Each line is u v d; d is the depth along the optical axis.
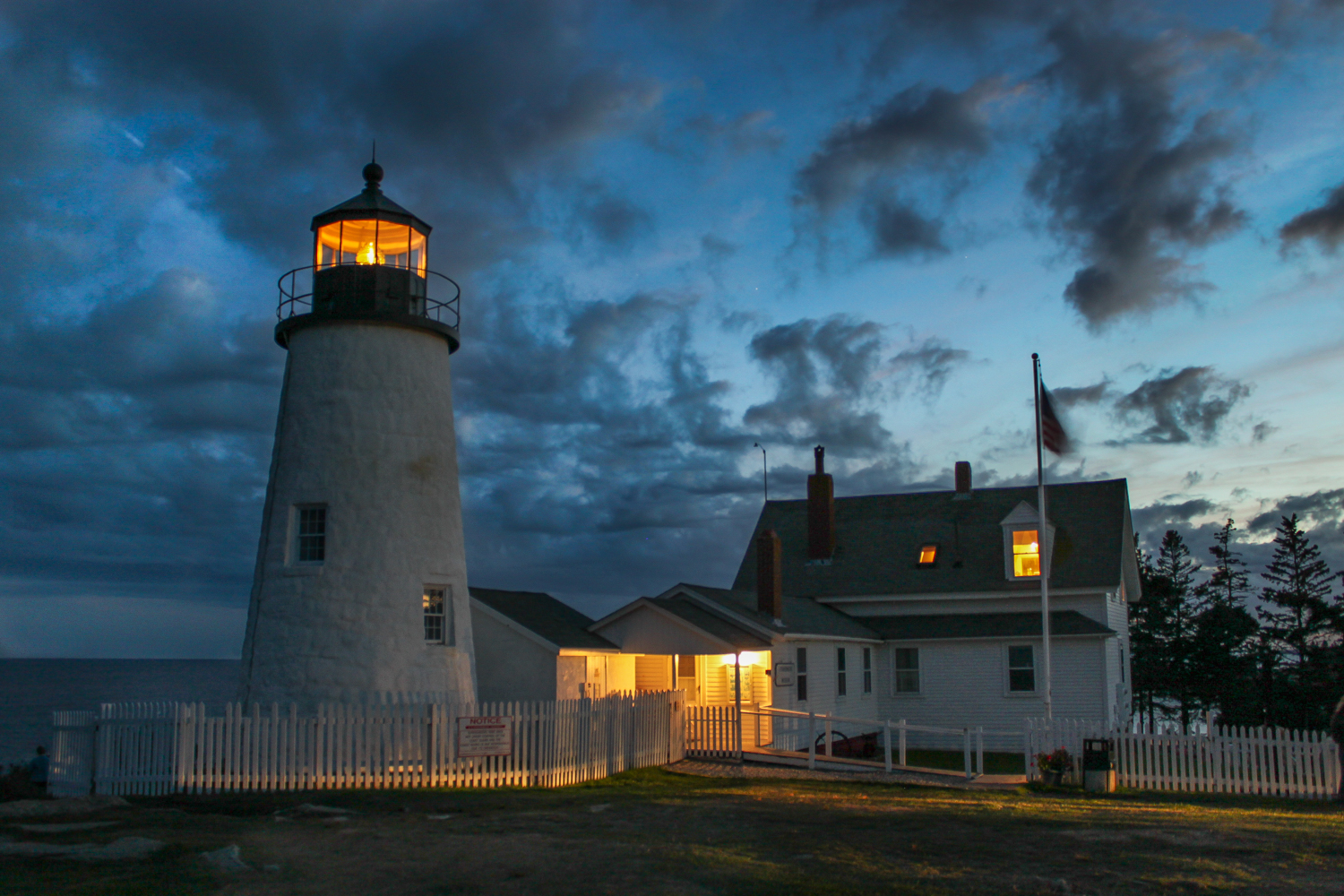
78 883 9.61
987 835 12.79
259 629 20.19
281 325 21.73
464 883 9.74
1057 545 34.25
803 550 37.88
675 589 27.86
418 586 20.52
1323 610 49.59
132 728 17.14
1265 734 19.64
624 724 21.27
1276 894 9.50
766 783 20.05
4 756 55.16
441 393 22.08
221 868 10.25
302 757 17.11
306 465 20.58
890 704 33.34
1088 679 31.11
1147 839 12.54
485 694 24.61
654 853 11.18
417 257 22.41
